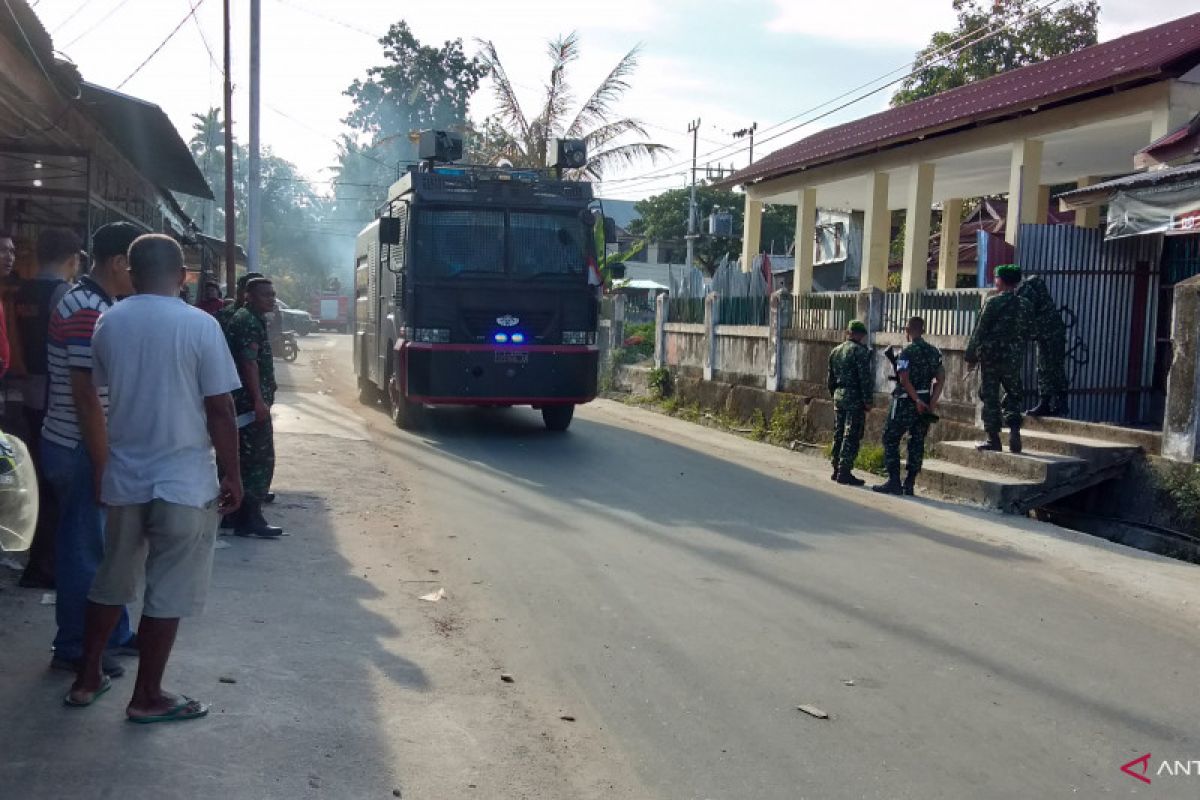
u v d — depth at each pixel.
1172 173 10.54
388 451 12.56
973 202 28.19
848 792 4.09
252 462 7.55
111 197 12.59
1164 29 15.27
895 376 11.21
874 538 8.81
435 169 14.18
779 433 15.73
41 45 7.89
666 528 8.83
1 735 4.01
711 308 18.86
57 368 4.83
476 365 13.79
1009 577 7.68
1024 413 12.32
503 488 10.48
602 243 14.24
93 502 4.61
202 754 3.97
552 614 6.25
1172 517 10.01
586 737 4.51
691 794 4.02
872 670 5.49
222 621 5.61
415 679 5.02
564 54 26.80
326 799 3.73
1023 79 16.67
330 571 6.88
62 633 4.64
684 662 5.50
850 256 30.17
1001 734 4.73
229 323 7.44
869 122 21.20
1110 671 5.65
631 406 20.61
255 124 20.09
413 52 56.16
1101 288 12.66
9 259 5.62
